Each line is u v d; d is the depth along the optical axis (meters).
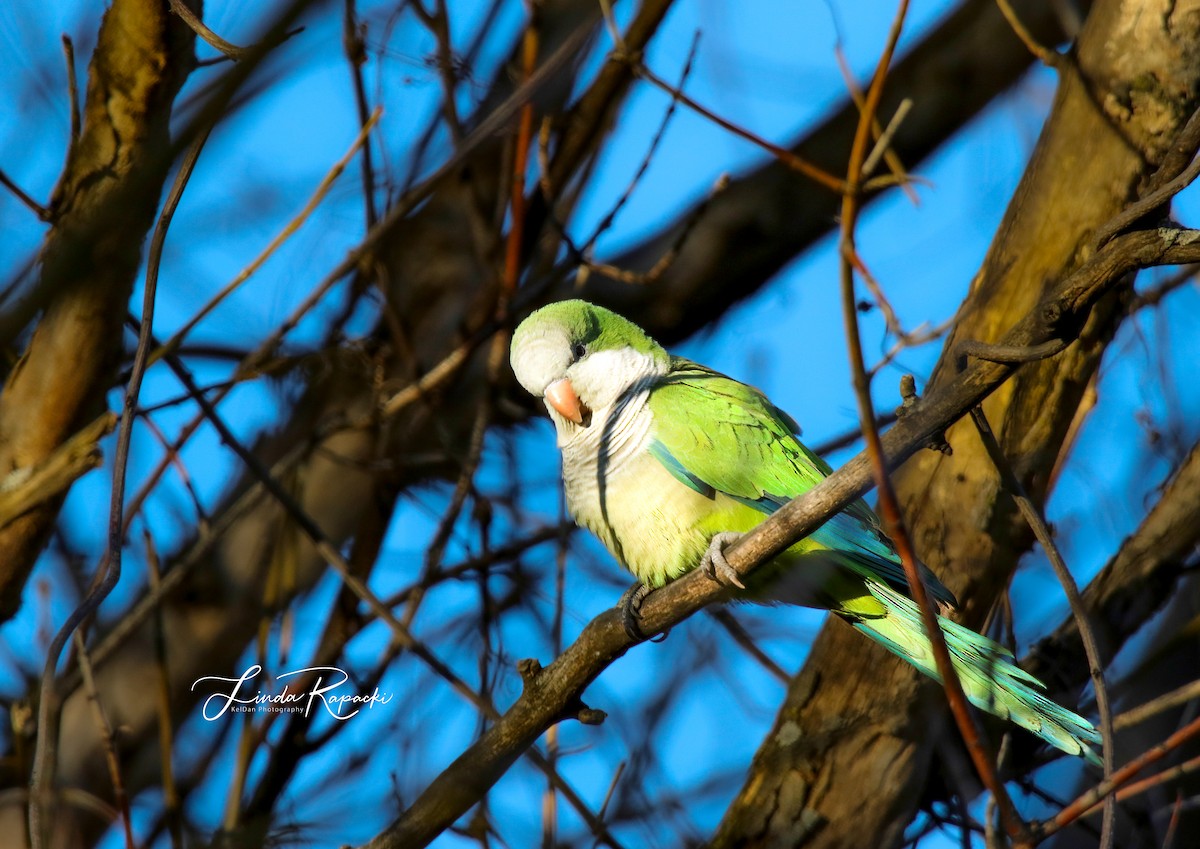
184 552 12.62
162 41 8.06
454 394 13.43
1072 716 8.54
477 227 12.55
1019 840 6.16
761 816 9.84
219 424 10.03
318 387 13.07
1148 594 10.36
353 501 13.08
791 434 10.54
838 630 9.92
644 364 10.25
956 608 9.27
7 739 11.36
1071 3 10.45
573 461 10.12
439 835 7.97
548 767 9.61
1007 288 9.08
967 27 15.09
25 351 8.82
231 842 9.80
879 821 9.73
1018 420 9.30
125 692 12.35
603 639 7.83
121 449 7.68
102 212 5.57
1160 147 8.80
